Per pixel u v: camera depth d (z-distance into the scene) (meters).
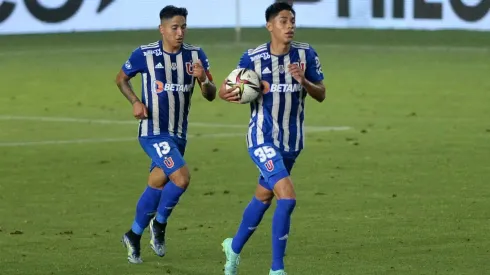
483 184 33.78
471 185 33.62
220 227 27.66
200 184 34.41
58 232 27.17
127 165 38.66
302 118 22.12
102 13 91.94
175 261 23.80
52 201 31.70
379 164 38.06
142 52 24.30
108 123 50.88
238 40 91.88
